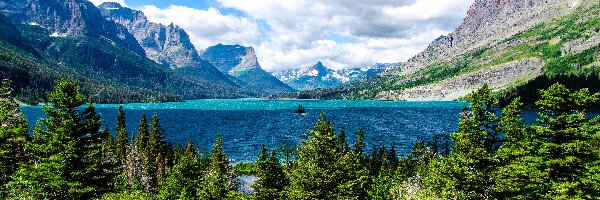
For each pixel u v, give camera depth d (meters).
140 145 90.38
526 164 28.55
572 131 26.22
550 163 26.75
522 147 29.27
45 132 34.97
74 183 33.34
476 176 30.64
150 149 83.88
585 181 25.52
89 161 35.22
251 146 134.88
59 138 33.81
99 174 35.91
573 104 26.86
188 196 46.56
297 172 36.44
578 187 26.09
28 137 42.34
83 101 35.09
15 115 45.41
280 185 44.03
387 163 91.00
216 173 45.62
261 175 44.12
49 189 34.16
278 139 152.25
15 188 34.91
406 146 132.25
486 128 31.61
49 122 34.38
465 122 31.31
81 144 34.72
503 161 30.75
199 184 46.94
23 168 34.78
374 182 59.91
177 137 159.25
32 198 33.75
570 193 26.14
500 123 30.44
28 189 34.19
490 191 30.75
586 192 25.98
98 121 35.78
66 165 33.81
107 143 78.31
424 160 87.06
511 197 29.80
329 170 35.06
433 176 35.94
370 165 83.69
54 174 33.50
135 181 72.19
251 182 78.50
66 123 33.56
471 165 31.20
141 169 74.81
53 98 34.00
